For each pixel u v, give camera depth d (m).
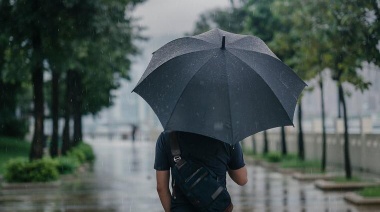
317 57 18.66
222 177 4.09
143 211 13.31
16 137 51.50
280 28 25.89
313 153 30.56
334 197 15.63
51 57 20.19
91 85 32.72
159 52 4.41
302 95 22.80
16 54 20.47
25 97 50.44
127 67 31.20
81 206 14.38
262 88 4.09
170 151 4.07
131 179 22.14
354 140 24.91
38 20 18.98
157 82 4.12
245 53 4.21
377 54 15.78
